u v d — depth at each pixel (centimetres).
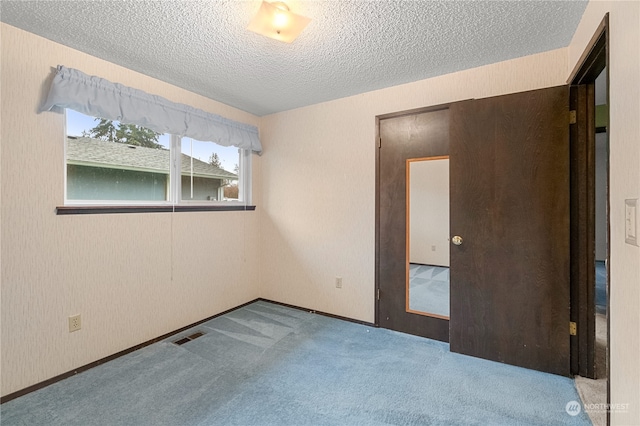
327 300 298
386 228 264
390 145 261
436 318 243
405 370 199
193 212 271
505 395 172
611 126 116
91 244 204
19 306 173
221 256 299
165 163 256
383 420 153
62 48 188
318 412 159
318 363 208
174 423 151
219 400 168
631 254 101
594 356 187
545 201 195
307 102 296
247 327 269
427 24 170
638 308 97
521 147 200
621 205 108
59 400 168
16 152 171
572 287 192
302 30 170
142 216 233
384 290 266
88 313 202
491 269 210
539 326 197
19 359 173
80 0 148
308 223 309
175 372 196
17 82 171
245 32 176
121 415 156
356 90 266
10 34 168
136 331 229
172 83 248
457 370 199
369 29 174
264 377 191
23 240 174
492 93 219
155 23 167
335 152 290
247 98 284
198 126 263
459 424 150
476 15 162
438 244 242
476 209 214
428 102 243
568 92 188
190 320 269
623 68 107
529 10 159
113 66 213
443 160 238
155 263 242
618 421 110
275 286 334
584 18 160
